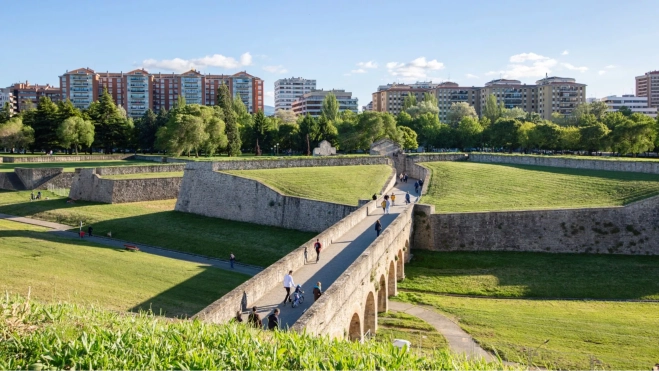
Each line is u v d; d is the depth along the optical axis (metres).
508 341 32.03
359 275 28.33
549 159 85.81
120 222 67.25
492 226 52.69
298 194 65.19
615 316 36.69
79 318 16.45
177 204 75.00
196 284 41.69
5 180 89.69
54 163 105.50
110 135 136.62
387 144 103.25
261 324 22.16
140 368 12.89
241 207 68.00
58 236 59.59
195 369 13.02
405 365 14.25
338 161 87.88
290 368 13.77
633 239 51.47
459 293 42.59
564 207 54.25
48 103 130.50
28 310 15.88
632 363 28.73
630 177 66.94
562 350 30.67
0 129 123.94
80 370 12.52
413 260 49.91
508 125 138.50
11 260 43.66
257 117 142.25
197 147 117.44
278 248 55.75
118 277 41.62
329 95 184.88
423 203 59.94
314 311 21.00
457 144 150.75
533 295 41.94
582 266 47.62
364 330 32.19
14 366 12.84
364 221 48.91
